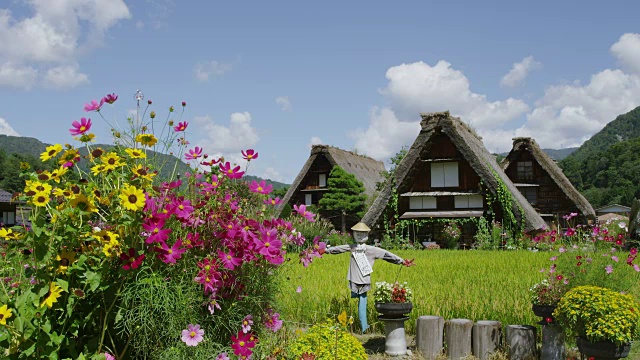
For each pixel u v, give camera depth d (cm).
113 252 363
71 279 362
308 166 3925
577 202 3291
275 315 457
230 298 420
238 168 443
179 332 373
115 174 385
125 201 349
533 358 636
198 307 392
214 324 412
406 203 2970
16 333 319
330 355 462
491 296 833
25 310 328
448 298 839
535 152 3419
